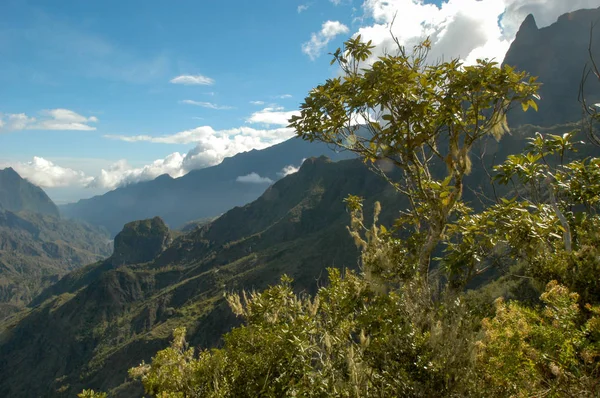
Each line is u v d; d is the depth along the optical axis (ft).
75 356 435.12
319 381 11.71
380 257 12.69
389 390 10.98
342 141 14.03
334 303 13.98
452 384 9.64
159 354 19.69
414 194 13.75
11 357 464.24
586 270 12.44
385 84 10.85
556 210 14.34
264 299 16.90
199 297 384.88
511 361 9.16
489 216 12.52
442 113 11.74
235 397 15.21
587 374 9.05
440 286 13.00
